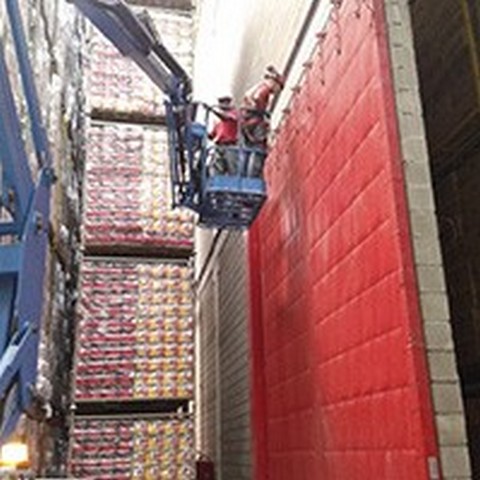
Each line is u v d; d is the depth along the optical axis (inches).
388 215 174.4
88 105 426.0
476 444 233.0
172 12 498.3
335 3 226.7
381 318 178.2
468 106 228.1
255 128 311.6
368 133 191.2
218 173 305.6
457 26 234.2
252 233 366.3
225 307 477.1
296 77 296.4
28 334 179.3
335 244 222.4
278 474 301.6
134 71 438.9
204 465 504.1
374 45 186.4
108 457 373.7
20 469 173.3
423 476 151.0
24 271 180.4
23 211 189.8
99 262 401.7
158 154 425.7
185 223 414.9
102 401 380.8
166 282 405.1
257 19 398.0
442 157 250.8
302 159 272.7
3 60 182.2
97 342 388.2
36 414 258.8
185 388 388.5
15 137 186.1
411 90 180.9
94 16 312.0
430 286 164.2
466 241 238.1
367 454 187.8
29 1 246.5
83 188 414.9
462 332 239.9
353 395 200.7
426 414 154.0
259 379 341.1
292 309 281.9
